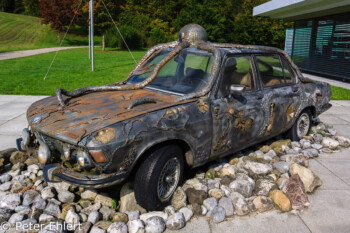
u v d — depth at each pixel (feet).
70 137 9.24
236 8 197.67
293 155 15.07
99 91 13.56
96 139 8.99
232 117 12.53
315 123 21.97
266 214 11.13
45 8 140.26
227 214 10.93
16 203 11.04
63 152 9.87
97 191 11.56
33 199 11.23
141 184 10.11
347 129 21.98
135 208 10.78
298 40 64.44
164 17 168.86
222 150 12.62
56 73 50.14
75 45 143.84
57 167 9.72
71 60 74.23
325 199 12.23
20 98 30.53
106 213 10.44
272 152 16.05
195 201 11.28
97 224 9.93
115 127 9.35
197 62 13.10
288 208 11.29
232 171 13.42
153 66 14.62
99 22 107.76
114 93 12.96
